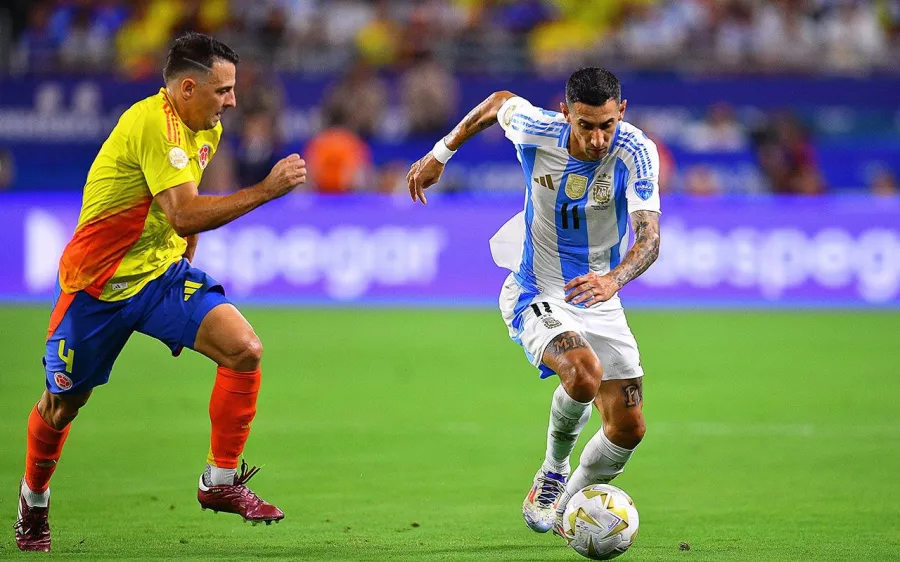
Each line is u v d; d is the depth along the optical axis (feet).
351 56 223.71
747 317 177.37
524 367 136.26
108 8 232.53
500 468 86.02
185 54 59.16
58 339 61.21
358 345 151.12
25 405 110.42
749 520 70.03
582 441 96.89
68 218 186.70
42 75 210.18
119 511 71.67
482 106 68.54
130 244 60.54
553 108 213.25
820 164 218.79
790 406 112.27
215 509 62.49
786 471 84.99
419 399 115.96
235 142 202.90
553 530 65.41
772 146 207.10
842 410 110.32
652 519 70.44
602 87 59.06
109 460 87.76
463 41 224.94
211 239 184.34
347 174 199.11
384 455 90.48
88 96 209.97
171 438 96.48
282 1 237.25
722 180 213.05
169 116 59.11
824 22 237.66
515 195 190.39
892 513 71.82
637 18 238.89
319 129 213.05
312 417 106.42
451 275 188.75
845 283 186.39
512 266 68.80
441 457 89.92
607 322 64.54
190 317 61.31
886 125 219.61
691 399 116.06
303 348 148.25
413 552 61.46
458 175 210.59
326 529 67.26
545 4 242.58
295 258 186.39
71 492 77.10
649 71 220.43
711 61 223.30
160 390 120.78
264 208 185.57
